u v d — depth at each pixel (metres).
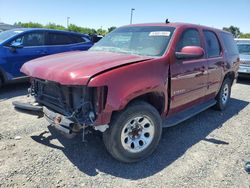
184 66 3.83
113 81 2.81
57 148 3.60
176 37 3.80
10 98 5.98
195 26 4.43
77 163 3.25
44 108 3.35
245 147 3.91
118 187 2.83
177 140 4.07
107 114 2.85
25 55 6.70
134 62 3.14
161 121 3.52
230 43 5.89
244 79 10.57
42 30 7.23
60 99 3.12
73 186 2.80
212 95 5.14
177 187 2.87
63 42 7.73
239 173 3.18
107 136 3.05
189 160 3.46
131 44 4.05
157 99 3.47
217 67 4.96
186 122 4.92
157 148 3.76
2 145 3.60
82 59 3.32
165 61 3.48
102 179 2.95
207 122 4.97
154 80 3.24
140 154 3.33
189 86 4.06
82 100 2.87
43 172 3.01
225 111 5.77
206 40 4.69
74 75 2.77
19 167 3.08
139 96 3.26
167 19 4.30
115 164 3.27
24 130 4.14
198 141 4.07
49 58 3.71
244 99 7.09
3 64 6.30
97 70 2.82
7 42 6.45
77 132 2.94
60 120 3.00
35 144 3.68
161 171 3.17
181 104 4.02
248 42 10.34
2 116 4.74
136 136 3.28
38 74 3.23
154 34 3.98
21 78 6.73
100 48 4.35
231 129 4.64
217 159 3.51
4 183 2.77
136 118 3.20
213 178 3.05
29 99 5.89
